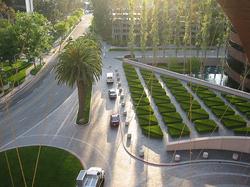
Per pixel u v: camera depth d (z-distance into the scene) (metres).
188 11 74.38
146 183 34.06
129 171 36.19
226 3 15.13
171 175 35.41
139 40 95.12
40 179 34.41
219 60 79.81
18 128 46.91
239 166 36.94
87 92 58.22
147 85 61.81
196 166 36.94
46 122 48.59
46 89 62.59
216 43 82.25
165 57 81.62
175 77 66.88
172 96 56.97
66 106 54.41
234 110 50.56
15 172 35.75
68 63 43.91
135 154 39.25
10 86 62.78
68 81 44.66
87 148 41.09
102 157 39.00
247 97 54.88
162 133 42.97
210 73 80.88
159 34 87.75
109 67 75.62
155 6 79.69
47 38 75.12
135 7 96.00
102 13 101.56
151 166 37.06
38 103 55.91
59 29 101.50
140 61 82.56
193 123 46.12
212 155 38.75
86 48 44.91
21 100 57.34
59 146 41.62
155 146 40.94
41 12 114.94
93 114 50.81
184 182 34.19
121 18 97.44
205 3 74.69
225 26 76.69
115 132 45.16
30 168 36.50
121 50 92.06
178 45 80.75
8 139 43.72
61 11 131.88
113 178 35.03
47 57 85.81
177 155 37.81
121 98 56.38
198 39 77.50
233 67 67.06
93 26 110.19
